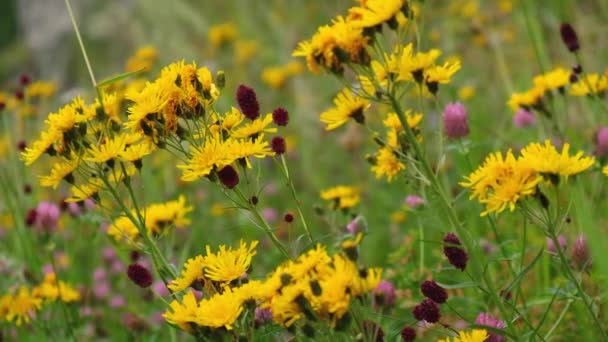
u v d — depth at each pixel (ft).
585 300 3.67
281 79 8.27
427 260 5.08
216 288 3.69
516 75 7.27
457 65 3.81
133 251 4.88
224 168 3.76
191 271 3.72
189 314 3.54
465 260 3.71
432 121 6.32
